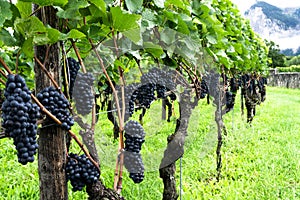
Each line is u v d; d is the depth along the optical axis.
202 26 3.22
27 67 2.79
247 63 6.39
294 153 6.77
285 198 4.66
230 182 5.14
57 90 1.54
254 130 8.67
